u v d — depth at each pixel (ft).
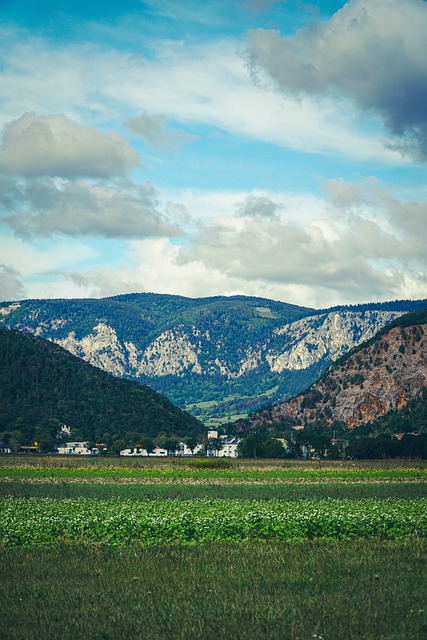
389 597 93.20
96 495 245.65
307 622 82.17
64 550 125.18
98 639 77.71
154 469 410.93
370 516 150.71
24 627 81.92
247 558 117.50
